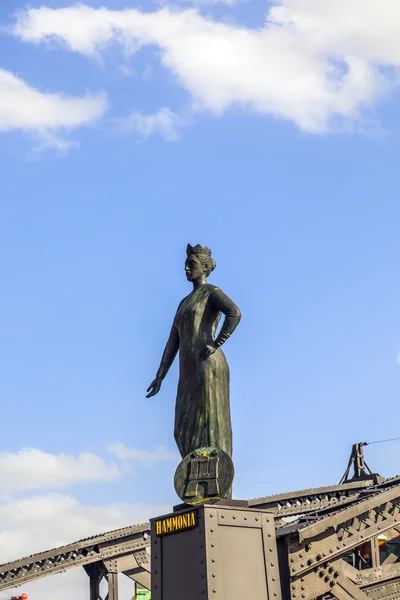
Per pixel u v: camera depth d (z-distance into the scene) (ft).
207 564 61.11
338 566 75.46
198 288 67.46
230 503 64.18
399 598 93.35
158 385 68.69
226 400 65.77
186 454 65.46
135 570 124.77
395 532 96.17
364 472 119.75
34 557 119.44
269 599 62.95
